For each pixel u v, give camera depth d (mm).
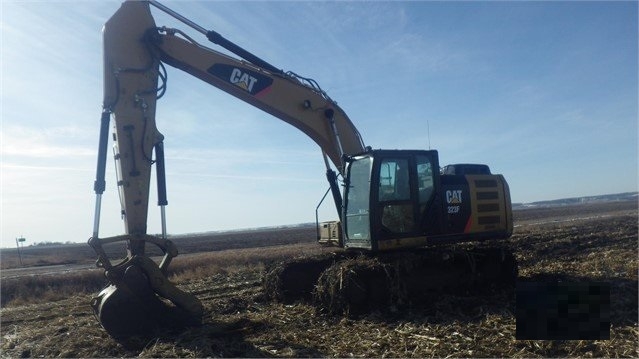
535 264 14977
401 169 10555
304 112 11258
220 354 7477
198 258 24453
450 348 7469
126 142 9086
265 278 11898
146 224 9047
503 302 9883
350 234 10844
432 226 10781
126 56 9383
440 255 10633
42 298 16078
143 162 9156
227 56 10648
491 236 11492
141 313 8523
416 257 10344
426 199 10797
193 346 7734
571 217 49062
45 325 10883
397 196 10445
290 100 11148
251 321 9305
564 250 18438
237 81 10680
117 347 8125
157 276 8602
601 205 89312
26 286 17969
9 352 8617
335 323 9289
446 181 11328
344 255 11531
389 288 9914
